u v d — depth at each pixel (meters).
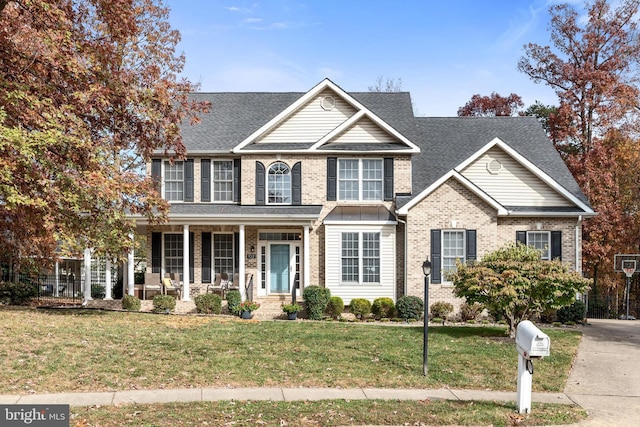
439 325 21.48
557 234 25.06
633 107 35.44
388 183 25.77
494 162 25.56
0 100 15.92
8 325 15.05
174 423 9.13
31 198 16.16
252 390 11.40
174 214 24.31
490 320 23.06
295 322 19.62
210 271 26.06
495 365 13.95
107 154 18.47
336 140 25.97
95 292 29.91
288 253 26.25
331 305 23.50
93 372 12.01
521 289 16.81
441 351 15.12
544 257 25.02
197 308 22.88
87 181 16.89
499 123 29.62
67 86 18.36
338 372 12.86
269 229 26.08
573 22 35.81
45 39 16.59
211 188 26.44
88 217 18.55
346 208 25.67
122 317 18.36
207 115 28.55
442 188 24.41
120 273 29.03
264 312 23.72
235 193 26.44
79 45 18.33
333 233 24.98
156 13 27.17
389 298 24.33
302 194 25.92
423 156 27.66
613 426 9.83
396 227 25.14
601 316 29.62
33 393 10.70
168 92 22.20
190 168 26.53
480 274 17.41
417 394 11.52
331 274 24.89
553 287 17.02
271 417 9.58
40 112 16.34
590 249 33.91
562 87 36.78
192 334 15.84
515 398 11.48
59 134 15.52
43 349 13.14
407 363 13.77
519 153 25.94
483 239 24.23
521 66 37.34
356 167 26.02
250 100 29.62
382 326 19.36
